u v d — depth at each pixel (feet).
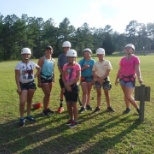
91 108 15.40
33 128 12.27
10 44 148.25
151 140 10.69
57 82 27.43
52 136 11.30
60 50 167.43
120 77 13.78
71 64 12.48
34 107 15.72
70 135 11.35
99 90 14.78
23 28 149.79
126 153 9.62
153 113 14.48
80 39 184.44
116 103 17.10
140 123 12.72
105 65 14.56
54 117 13.96
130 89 13.38
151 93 20.26
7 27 147.02
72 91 12.25
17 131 11.91
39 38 167.94
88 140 10.81
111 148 10.04
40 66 13.88
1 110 15.48
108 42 185.37
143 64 55.31
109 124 12.66
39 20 171.94
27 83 12.72
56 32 173.47
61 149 10.08
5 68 54.13
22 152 9.86
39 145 10.44
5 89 23.27
